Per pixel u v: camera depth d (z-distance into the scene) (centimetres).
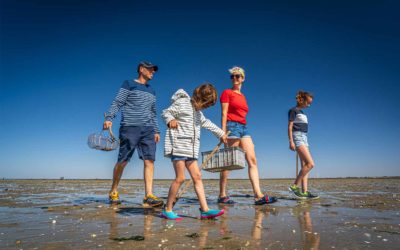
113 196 598
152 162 563
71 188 1231
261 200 569
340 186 1452
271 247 265
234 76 607
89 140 553
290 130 688
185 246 269
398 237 300
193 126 412
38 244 278
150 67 588
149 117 576
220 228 345
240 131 588
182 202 614
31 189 1144
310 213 460
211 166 530
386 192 974
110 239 295
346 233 318
